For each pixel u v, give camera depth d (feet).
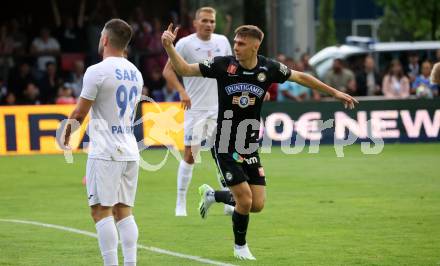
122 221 69.26
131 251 68.80
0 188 125.39
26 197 116.47
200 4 212.43
